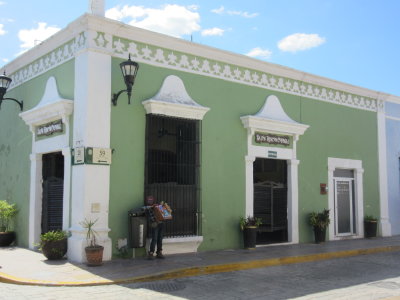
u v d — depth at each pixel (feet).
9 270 28.89
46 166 38.75
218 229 38.88
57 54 37.09
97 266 30.12
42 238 32.30
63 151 34.17
